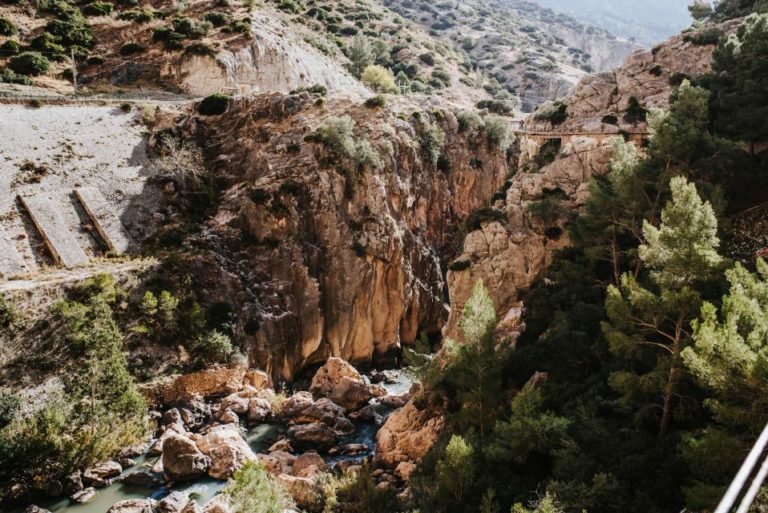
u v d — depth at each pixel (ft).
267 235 204.13
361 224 219.00
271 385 182.19
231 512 75.77
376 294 221.46
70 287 157.58
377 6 627.46
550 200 152.97
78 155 203.82
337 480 115.96
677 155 118.73
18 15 286.46
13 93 214.28
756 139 130.41
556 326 109.91
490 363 104.83
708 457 57.00
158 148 224.94
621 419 86.17
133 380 152.87
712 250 74.79
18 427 122.11
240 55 288.51
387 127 244.01
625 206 118.11
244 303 187.42
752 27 140.67
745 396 55.67
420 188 254.27
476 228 165.78
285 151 222.48
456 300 161.68
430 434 124.67
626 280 82.79
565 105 187.83
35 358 142.00
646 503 65.00
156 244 192.85
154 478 119.75
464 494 82.58
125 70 275.18
